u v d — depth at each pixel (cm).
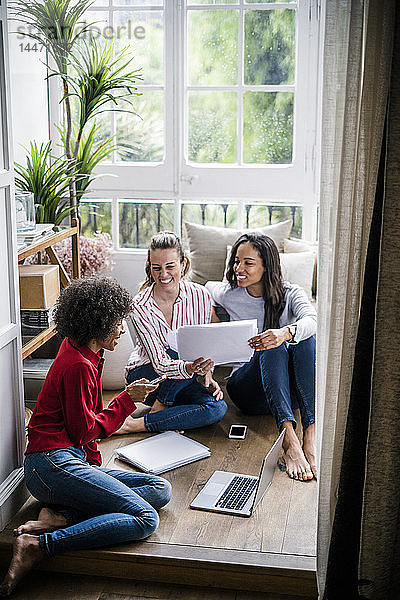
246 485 294
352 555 232
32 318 346
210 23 424
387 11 207
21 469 285
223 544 257
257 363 340
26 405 375
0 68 261
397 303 214
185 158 440
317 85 419
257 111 431
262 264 350
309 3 411
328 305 227
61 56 404
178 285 354
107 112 439
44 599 243
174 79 429
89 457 286
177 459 310
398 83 206
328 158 219
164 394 344
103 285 276
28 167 389
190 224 430
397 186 210
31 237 334
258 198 439
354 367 222
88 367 268
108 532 251
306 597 246
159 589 249
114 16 426
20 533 255
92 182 447
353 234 219
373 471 222
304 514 276
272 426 350
